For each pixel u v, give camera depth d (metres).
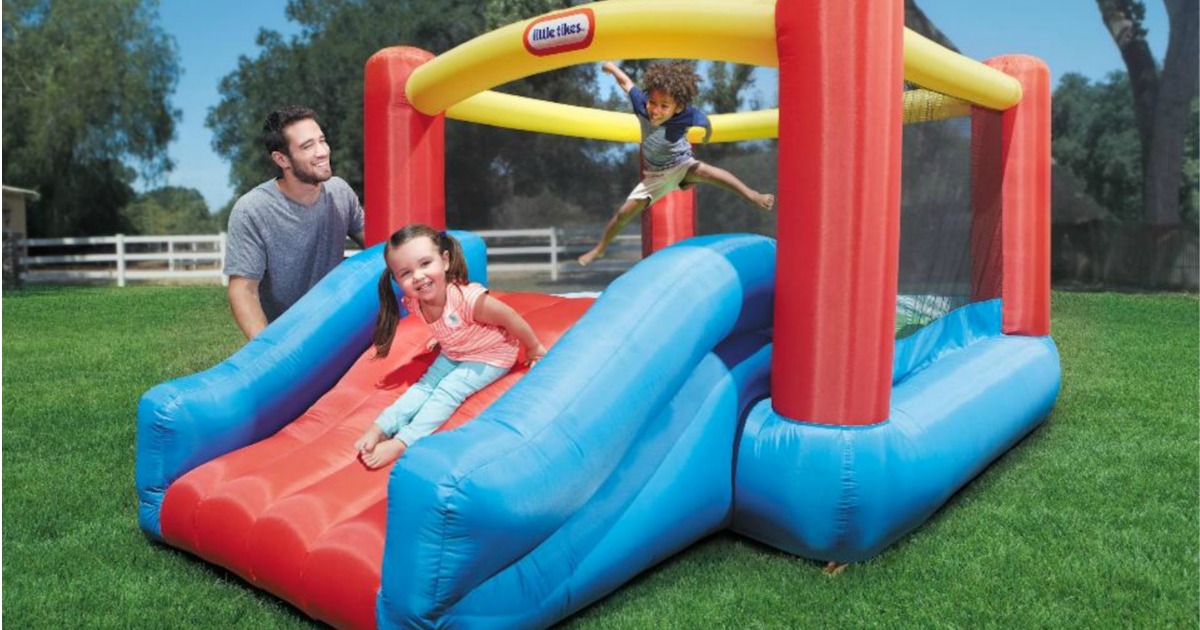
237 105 28.48
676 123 3.98
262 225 4.23
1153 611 2.98
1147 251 17.14
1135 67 21.31
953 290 5.27
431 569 2.48
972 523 3.81
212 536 3.25
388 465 3.29
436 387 3.45
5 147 29.38
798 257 3.22
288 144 4.09
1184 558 3.41
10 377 7.36
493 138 16.47
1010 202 4.99
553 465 2.67
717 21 3.31
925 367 4.43
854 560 3.37
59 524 3.88
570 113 5.87
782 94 3.23
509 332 3.53
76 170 30.45
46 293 16.95
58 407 6.15
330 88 25.00
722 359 3.45
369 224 4.72
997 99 4.61
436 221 4.75
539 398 2.80
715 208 18.81
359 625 2.74
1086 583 3.19
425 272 3.35
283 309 4.52
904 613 2.99
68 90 29.53
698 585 3.22
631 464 3.07
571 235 16.69
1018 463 4.64
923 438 3.50
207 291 16.31
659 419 3.17
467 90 4.27
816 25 3.08
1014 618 2.94
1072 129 32.53
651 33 3.42
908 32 3.61
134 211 38.22
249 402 3.70
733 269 3.37
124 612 3.04
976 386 4.17
